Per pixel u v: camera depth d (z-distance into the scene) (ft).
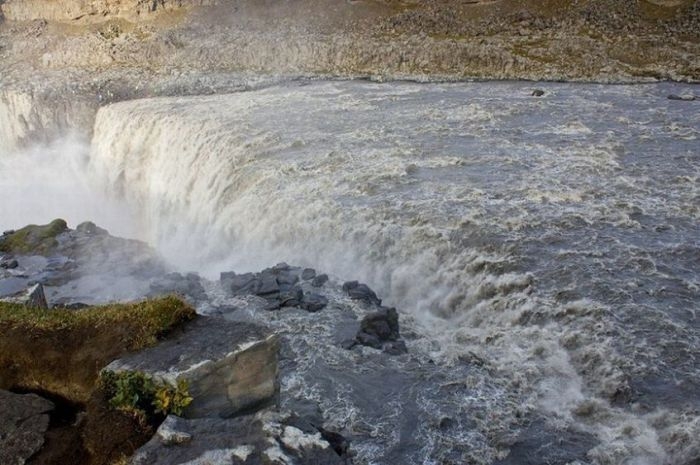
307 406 43.75
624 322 51.47
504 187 77.05
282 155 93.50
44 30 228.43
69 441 29.40
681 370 46.19
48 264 68.69
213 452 27.12
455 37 176.65
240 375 31.68
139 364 30.86
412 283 65.57
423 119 109.09
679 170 81.56
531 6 189.37
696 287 55.93
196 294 59.77
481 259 61.87
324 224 73.31
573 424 42.98
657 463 39.50
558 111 111.96
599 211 70.13
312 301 57.82
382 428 42.39
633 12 179.01
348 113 115.44
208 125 109.50
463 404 44.83
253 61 179.01
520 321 55.42
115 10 219.41
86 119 152.97
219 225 87.66
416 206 72.69
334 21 198.18
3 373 33.65
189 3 216.54
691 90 128.98
